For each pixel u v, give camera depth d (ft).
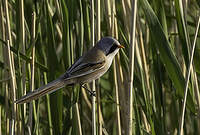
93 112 14.30
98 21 14.30
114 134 14.76
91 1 14.29
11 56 14.40
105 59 14.26
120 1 14.53
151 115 14.43
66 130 14.43
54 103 14.38
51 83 14.15
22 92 14.40
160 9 14.39
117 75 14.46
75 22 14.39
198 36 14.62
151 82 14.49
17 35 14.39
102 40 14.29
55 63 14.38
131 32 14.16
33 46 14.35
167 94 15.01
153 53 14.44
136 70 14.52
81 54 14.34
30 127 14.40
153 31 14.30
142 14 14.80
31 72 14.35
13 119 14.40
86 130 14.90
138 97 14.51
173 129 14.78
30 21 14.53
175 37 14.66
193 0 14.83
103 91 14.83
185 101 14.29
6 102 14.49
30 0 14.57
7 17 14.38
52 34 14.37
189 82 14.38
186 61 14.37
